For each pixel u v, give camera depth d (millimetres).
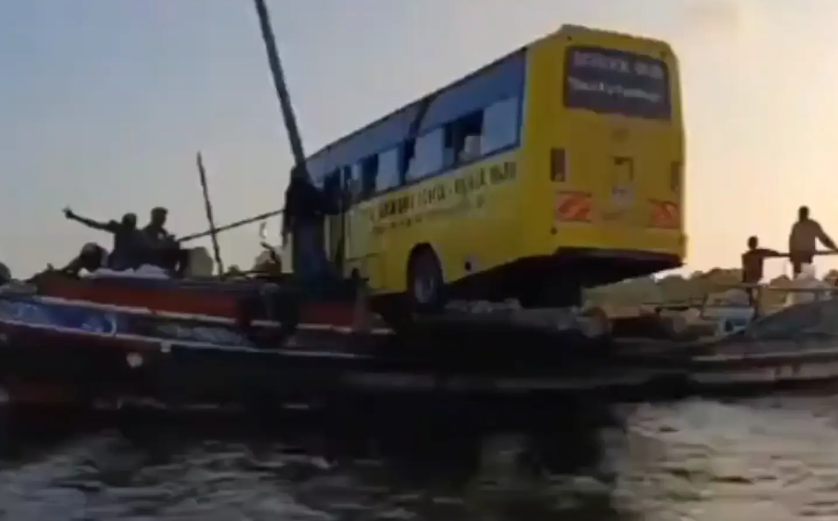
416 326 13578
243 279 13914
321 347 13031
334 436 12898
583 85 13664
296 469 11664
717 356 14977
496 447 12805
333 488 10852
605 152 13672
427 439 13180
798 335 15570
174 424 12625
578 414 14031
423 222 15703
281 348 12867
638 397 14445
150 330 12586
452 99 15250
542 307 14688
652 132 13953
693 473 11531
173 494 10609
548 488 11133
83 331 12523
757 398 15156
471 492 10758
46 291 12609
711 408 14688
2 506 10148
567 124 13508
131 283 12688
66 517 9805
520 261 13516
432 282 15445
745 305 15906
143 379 12602
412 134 16172
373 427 13078
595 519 9930
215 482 11125
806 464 12062
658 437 13359
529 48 13695
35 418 12484
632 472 11711
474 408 13555
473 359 13711
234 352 12742
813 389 15438
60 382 12555
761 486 11156
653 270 14164
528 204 13391
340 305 13227
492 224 14062
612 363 14398
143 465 11547
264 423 12844
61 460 11844
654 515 10133
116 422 12586
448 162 15172
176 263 13859
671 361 14734
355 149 17688
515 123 13703
